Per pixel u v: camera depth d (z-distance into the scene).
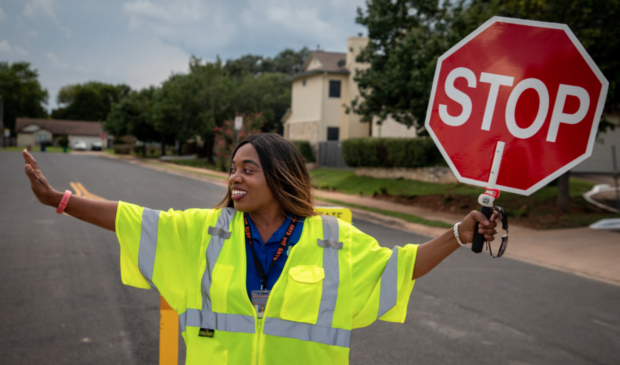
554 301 6.38
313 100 35.28
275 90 50.78
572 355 4.64
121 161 41.72
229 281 1.53
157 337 4.65
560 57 1.46
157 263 1.62
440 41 12.80
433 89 1.59
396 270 1.61
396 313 1.64
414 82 13.13
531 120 1.48
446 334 5.06
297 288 1.50
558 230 11.84
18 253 7.74
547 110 1.47
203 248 1.61
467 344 4.81
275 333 1.51
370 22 15.72
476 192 16.22
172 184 20.70
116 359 4.16
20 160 36.28
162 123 39.06
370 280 1.63
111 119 48.97
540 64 1.48
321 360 1.51
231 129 29.58
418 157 19.41
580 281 7.54
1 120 76.44
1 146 76.25
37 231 9.55
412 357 4.46
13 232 9.39
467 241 1.55
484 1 13.30
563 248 9.87
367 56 16.33
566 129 1.46
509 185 1.50
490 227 1.49
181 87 39.03
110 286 6.17
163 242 1.63
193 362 1.52
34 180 1.53
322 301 1.52
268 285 1.59
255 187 1.62
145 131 48.41
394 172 21.39
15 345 4.35
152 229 1.63
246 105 40.59
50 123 92.19
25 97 95.88
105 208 1.62
